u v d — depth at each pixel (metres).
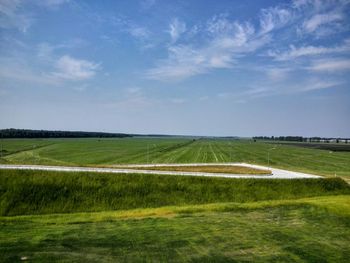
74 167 50.88
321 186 48.84
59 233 22.67
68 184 38.75
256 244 21.61
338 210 31.80
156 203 38.59
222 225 26.25
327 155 129.75
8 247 19.20
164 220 27.70
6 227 24.06
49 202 35.28
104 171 45.84
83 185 39.16
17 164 51.72
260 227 25.97
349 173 71.69
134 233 23.12
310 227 26.36
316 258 19.45
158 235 22.77
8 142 177.75
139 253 19.03
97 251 19.11
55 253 18.52
